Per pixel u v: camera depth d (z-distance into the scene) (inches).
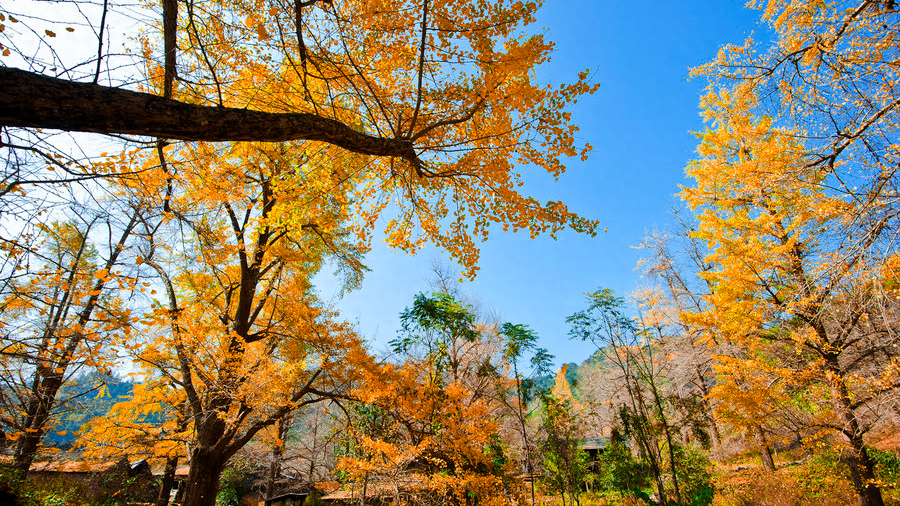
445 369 392.5
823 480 324.5
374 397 271.0
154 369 294.0
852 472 272.5
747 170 235.0
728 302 329.7
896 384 219.3
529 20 143.9
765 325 306.2
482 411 302.2
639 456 422.9
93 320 148.4
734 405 308.8
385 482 271.7
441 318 388.8
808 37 192.1
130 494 421.4
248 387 232.5
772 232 303.1
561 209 160.9
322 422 615.5
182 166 166.9
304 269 350.9
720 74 224.2
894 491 291.0
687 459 375.2
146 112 72.2
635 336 372.2
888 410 237.5
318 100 182.7
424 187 186.9
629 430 359.9
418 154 169.0
